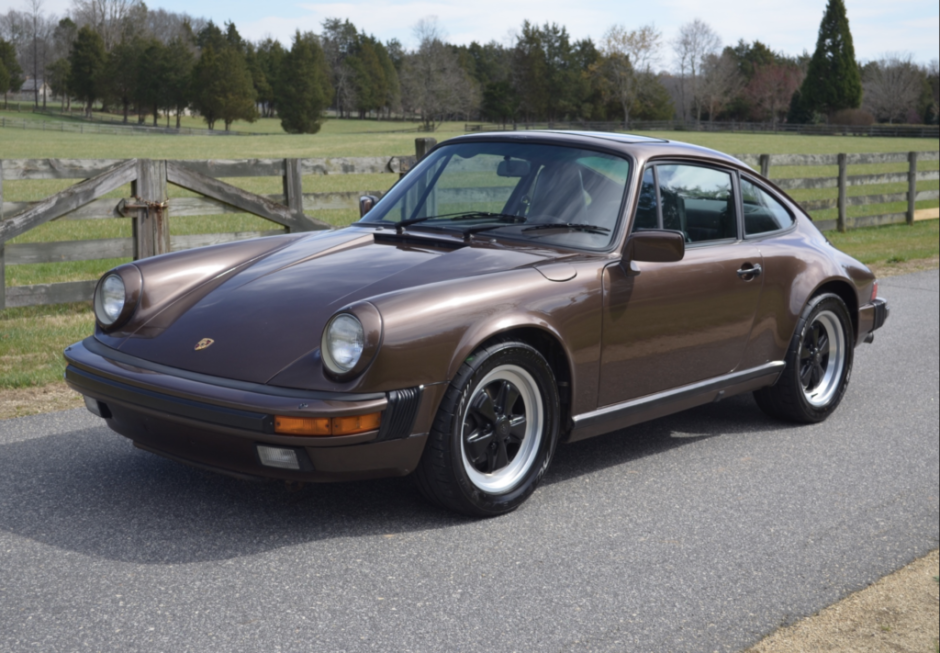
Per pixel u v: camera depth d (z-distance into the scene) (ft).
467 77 410.72
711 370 13.48
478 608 8.68
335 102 488.02
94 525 10.18
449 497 10.37
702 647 8.29
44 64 465.47
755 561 10.22
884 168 111.96
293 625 8.15
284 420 9.09
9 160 22.70
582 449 14.01
